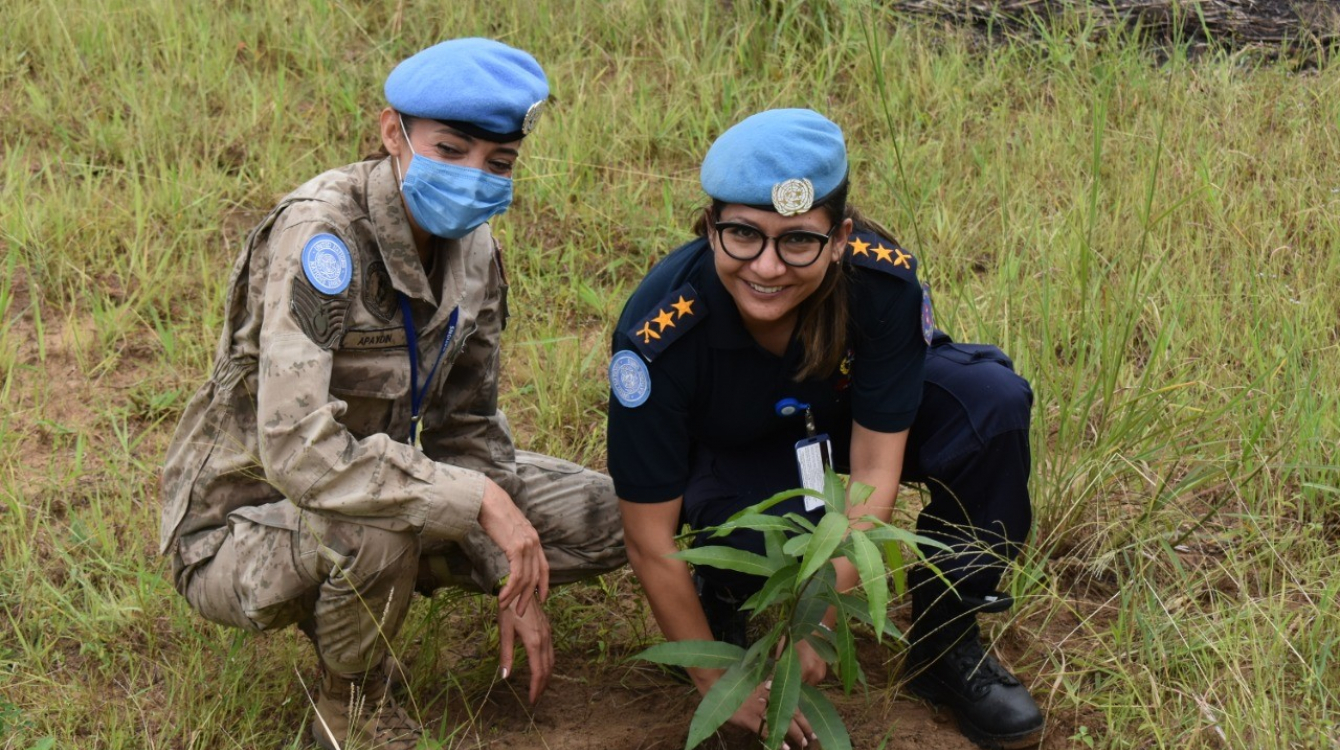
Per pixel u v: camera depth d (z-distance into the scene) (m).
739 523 2.26
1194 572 3.06
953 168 4.74
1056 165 4.66
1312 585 2.96
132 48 5.23
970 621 2.71
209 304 4.08
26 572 3.05
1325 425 3.33
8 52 5.25
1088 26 5.28
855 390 2.55
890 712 2.79
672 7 5.52
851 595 2.59
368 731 2.62
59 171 4.66
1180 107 4.95
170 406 3.75
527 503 2.81
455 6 5.52
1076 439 3.33
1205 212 4.32
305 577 2.45
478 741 2.66
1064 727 2.73
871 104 5.03
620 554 2.85
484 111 2.31
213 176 4.58
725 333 2.46
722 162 2.25
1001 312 3.86
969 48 5.48
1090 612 3.03
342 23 5.53
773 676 2.42
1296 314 3.79
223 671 2.76
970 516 2.69
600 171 4.81
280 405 2.31
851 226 2.35
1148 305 3.89
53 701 2.75
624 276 4.37
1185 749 2.58
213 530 2.60
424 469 2.38
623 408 2.47
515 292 4.27
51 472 3.47
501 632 2.65
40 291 4.14
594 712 2.80
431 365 2.57
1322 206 4.33
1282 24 5.42
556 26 5.49
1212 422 3.32
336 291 2.35
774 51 5.35
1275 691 2.60
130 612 2.96
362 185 2.45
